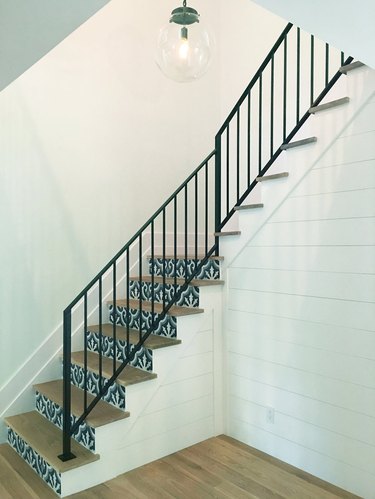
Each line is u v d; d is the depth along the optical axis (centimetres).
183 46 255
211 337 328
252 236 308
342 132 255
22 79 341
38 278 348
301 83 396
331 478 263
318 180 268
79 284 371
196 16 254
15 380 334
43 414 329
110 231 392
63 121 363
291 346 286
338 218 258
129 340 313
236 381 325
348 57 261
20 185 339
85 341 276
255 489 258
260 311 305
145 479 271
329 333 264
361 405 248
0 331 328
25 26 161
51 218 355
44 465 268
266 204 298
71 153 368
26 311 341
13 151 336
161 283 356
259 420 308
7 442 325
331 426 263
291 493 254
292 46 407
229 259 327
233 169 473
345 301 255
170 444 304
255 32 445
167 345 301
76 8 151
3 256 330
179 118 446
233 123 472
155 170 426
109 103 392
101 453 268
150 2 421
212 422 329
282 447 292
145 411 290
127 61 405
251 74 450
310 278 273
